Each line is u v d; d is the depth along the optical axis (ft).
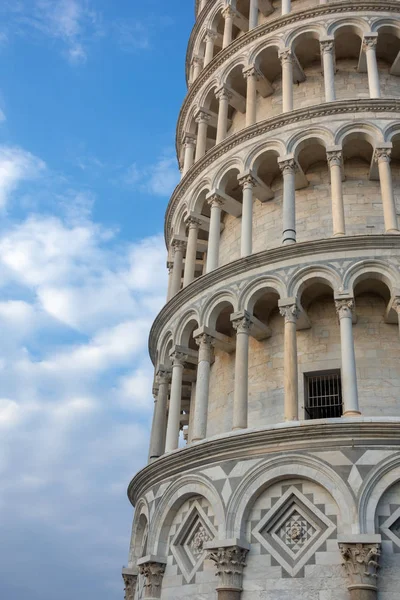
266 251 76.48
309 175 89.86
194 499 69.41
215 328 80.84
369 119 84.58
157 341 95.76
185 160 111.14
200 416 74.95
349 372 66.59
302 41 98.43
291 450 62.85
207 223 97.14
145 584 69.97
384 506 58.70
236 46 103.65
